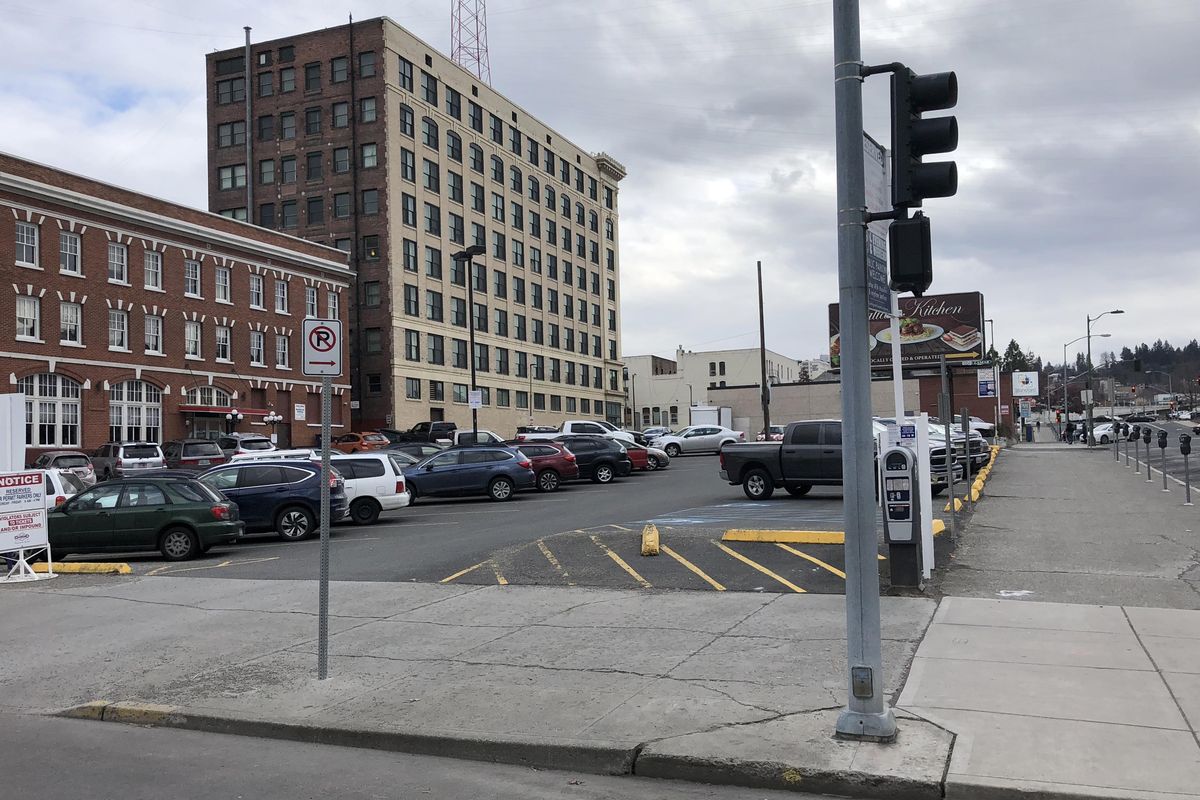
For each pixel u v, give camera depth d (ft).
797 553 41.63
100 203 128.47
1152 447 159.02
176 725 23.54
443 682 25.39
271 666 28.02
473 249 130.41
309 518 64.75
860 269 19.54
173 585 43.70
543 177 244.83
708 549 43.32
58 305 122.52
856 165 19.65
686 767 18.71
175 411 139.44
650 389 364.17
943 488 70.85
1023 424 232.53
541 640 29.71
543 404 240.12
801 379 394.73
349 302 184.65
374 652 29.22
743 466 73.77
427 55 197.26
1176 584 34.12
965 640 26.84
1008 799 16.52
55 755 21.33
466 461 88.79
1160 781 16.69
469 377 207.51
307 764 20.27
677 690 23.49
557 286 250.37
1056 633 27.37
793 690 23.00
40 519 47.96
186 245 142.72
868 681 19.17
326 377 26.63
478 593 38.14
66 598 41.27
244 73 194.39
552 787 18.52
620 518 64.75
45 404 121.19
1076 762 17.63
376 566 47.06
